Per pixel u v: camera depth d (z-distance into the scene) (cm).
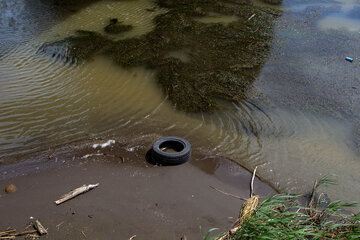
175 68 756
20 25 963
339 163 542
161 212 452
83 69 752
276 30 984
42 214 441
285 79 745
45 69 749
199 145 562
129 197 469
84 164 517
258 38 919
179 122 612
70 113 620
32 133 570
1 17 1023
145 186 486
